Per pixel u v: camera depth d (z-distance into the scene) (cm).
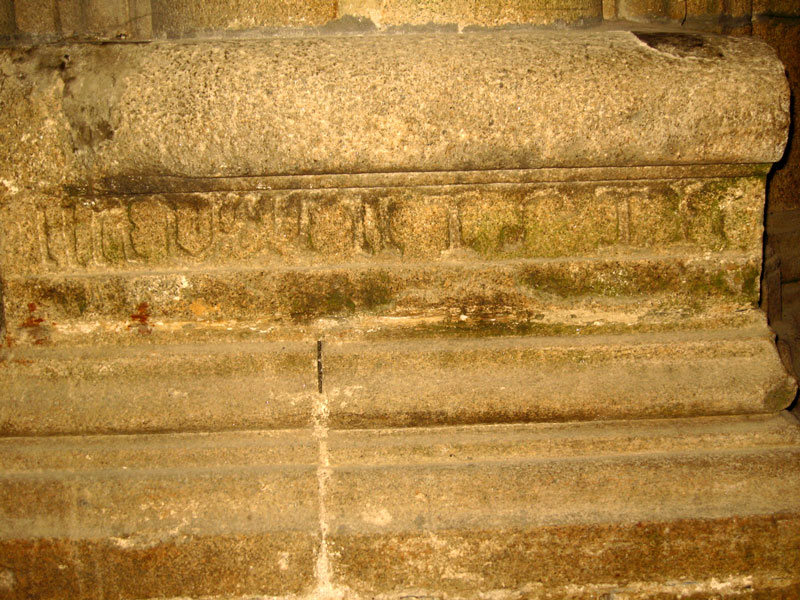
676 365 205
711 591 201
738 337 208
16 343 206
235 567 197
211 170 190
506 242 204
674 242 205
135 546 196
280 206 201
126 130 189
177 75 189
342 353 203
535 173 197
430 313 205
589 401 201
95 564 197
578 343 205
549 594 200
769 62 193
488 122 186
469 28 211
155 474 199
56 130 193
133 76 190
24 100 193
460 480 199
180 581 198
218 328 205
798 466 203
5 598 200
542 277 204
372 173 194
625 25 227
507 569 198
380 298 204
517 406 200
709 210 204
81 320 205
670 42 197
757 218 205
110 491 198
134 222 201
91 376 203
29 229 201
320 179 196
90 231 202
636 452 204
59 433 201
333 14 209
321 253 203
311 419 201
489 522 196
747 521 198
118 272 203
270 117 185
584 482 200
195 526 196
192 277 202
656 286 206
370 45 194
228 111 186
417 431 204
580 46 194
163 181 195
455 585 198
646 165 195
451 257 204
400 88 186
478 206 202
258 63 189
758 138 191
